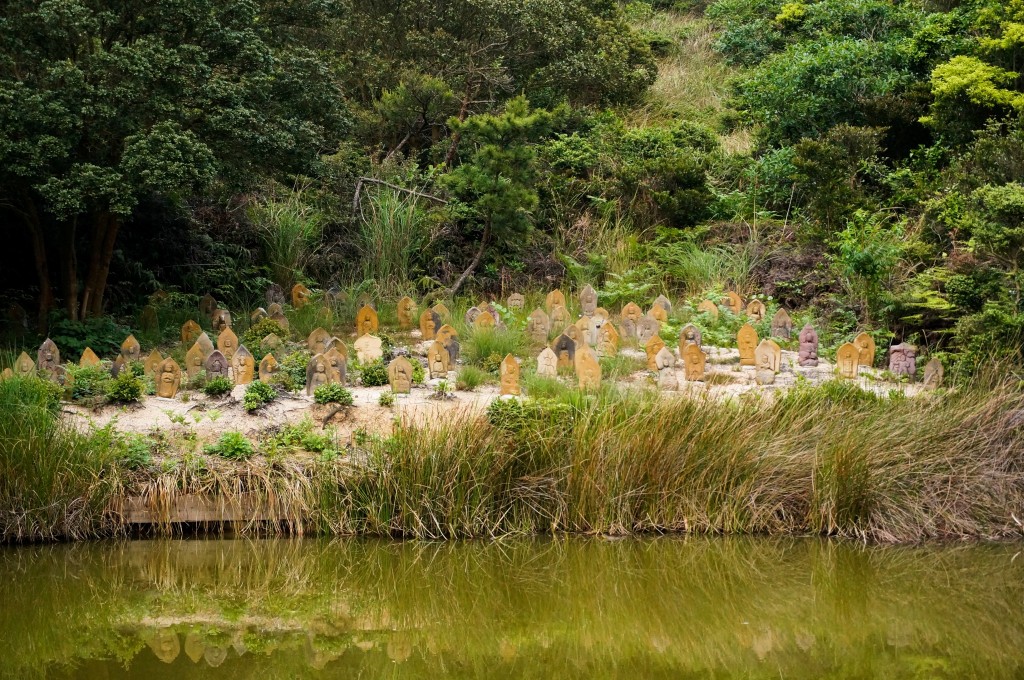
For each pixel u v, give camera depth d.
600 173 16.61
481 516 8.51
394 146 17.62
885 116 16.28
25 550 8.04
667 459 8.68
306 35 14.62
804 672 6.39
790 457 8.76
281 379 9.80
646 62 20.86
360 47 17.25
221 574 7.81
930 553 8.37
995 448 8.89
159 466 8.56
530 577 7.85
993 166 12.98
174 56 11.04
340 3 13.54
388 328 13.15
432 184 16.36
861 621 7.21
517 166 14.82
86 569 7.82
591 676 6.35
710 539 8.47
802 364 11.05
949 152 15.55
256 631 6.98
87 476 8.26
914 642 6.85
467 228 15.75
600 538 8.47
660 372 10.51
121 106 11.02
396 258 14.87
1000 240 10.90
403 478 8.50
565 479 8.62
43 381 9.25
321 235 15.50
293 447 8.88
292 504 8.46
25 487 8.09
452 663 6.52
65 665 6.31
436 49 16.91
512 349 11.40
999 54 15.88
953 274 11.96
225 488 8.41
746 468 8.75
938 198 14.09
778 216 15.58
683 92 20.66
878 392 10.12
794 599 7.58
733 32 22.36
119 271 13.98
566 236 15.57
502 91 18.09
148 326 12.51
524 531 8.51
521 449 8.68
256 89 11.98
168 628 7.01
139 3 11.32
